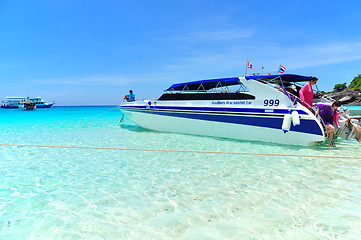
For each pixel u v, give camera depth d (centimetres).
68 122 1538
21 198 321
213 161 516
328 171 427
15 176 420
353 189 336
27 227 245
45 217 267
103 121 1638
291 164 479
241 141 734
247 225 243
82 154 598
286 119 635
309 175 406
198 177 407
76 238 223
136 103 1022
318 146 654
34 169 466
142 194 333
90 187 363
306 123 627
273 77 709
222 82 814
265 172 429
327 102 755
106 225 247
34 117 2153
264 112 687
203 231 233
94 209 286
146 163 506
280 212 271
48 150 648
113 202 306
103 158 555
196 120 832
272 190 340
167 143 729
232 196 321
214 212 274
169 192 339
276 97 673
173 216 265
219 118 777
